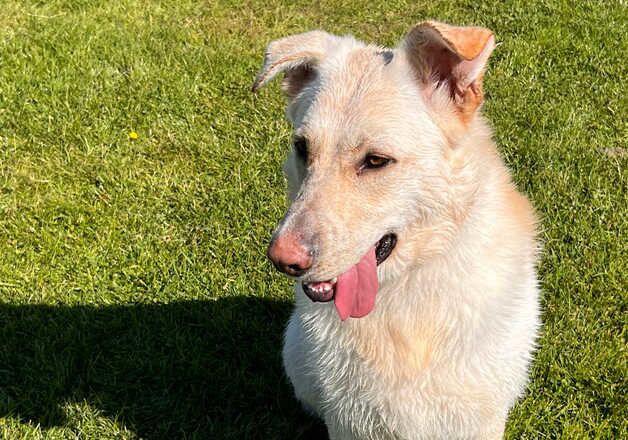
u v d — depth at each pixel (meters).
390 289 0.81
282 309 1.16
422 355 0.81
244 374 1.08
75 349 1.10
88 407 1.03
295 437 1.02
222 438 1.01
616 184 1.32
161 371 1.08
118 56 1.74
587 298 1.13
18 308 1.15
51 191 1.37
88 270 1.21
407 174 0.76
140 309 1.16
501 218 0.82
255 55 1.78
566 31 1.78
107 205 1.35
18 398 1.04
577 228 1.23
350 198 0.75
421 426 0.84
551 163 1.37
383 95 0.77
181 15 1.96
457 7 1.97
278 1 2.04
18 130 1.52
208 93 1.63
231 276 1.21
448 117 0.78
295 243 0.72
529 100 1.55
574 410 1.00
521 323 0.84
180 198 1.36
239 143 1.49
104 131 1.51
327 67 0.81
